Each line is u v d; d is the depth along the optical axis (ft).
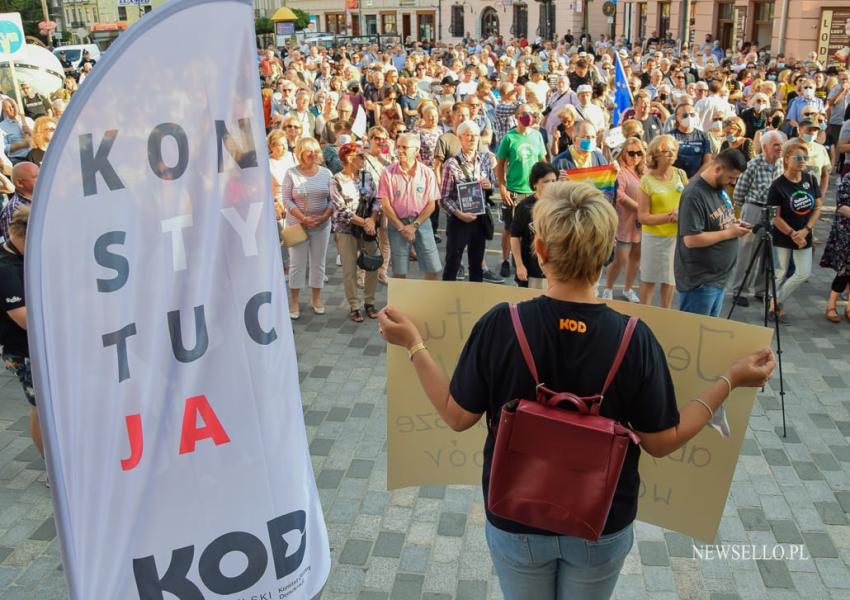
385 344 23.38
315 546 7.64
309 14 186.29
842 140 37.19
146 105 6.23
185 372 6.66
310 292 27.73
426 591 13.20
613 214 6.57
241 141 6.69
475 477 9.33
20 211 14.10
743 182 24.84
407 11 175.01
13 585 13.53
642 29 122.93
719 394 7.20
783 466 16.70
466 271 28.89
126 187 6.22
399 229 23.36
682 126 29.19
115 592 6.52
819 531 14.60
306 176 24.09
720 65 71.05
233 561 7.08
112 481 6.43
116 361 6.32
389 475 9.29
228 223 6.73
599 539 6.83
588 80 51.29
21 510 15.60
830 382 20.44
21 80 47.96
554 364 6.54
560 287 6.68
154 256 6.41
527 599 7.24
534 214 6.75
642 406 6.58
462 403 6.95
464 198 23.95
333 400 19.92
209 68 6.47
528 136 26.35
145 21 6.15
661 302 22.98
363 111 40.73
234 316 6.86
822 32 78.18
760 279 24.81
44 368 5.91
